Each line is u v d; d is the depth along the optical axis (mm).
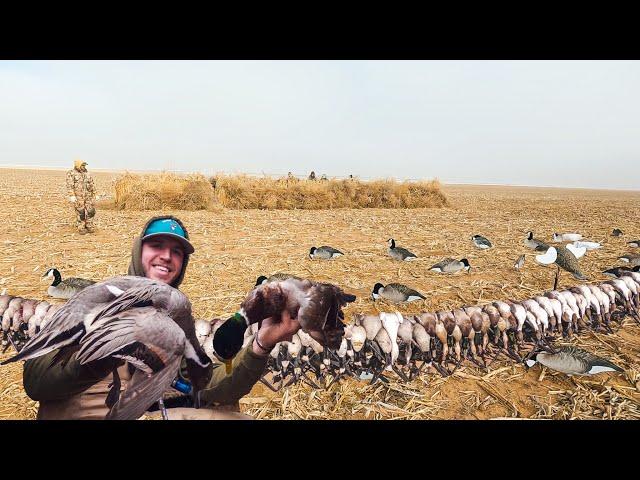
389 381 4500
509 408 4051
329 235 14234
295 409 3881
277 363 4242
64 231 13016
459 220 19984
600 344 5570
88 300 1248
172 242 1739
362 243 12789
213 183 24344
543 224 18844
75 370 1231
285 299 1366
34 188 29172
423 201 28062
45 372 1283
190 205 20703
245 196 23984
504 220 20375
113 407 1147
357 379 4438
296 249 11445
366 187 27500
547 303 5504
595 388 4496
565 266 6312
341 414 3828
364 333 4418
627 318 6430
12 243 11086
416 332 4594
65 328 1193
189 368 1354
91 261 9250
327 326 1362
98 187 35562
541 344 5312
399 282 8328
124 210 19609
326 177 28453
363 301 7082
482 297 7492
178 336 1225
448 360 4941
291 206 24703
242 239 12836
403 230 15992
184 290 7305
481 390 4406
